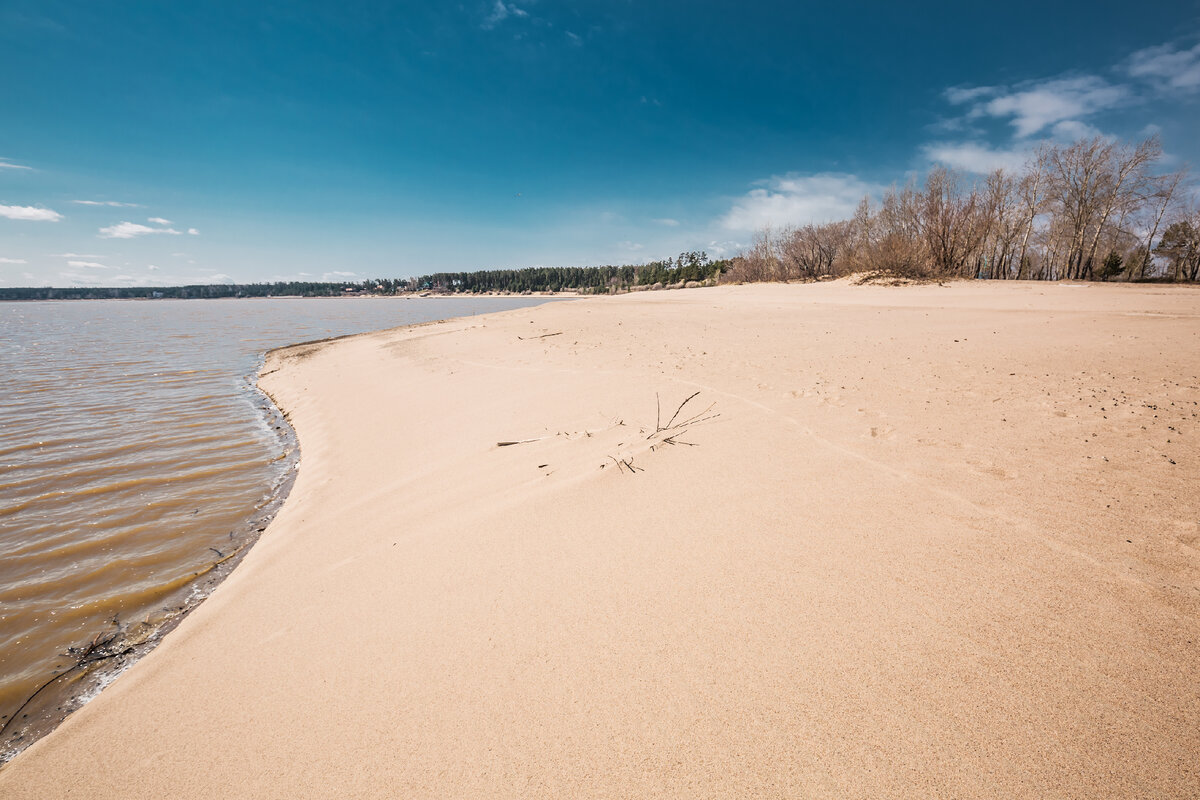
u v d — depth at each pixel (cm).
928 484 358
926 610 240
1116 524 288
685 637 243
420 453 612
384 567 361
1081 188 3506
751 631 241
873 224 4522
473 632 271
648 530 344
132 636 357
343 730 223
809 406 563
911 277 2956
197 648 311
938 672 206
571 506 393
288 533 469
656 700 211
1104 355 724
